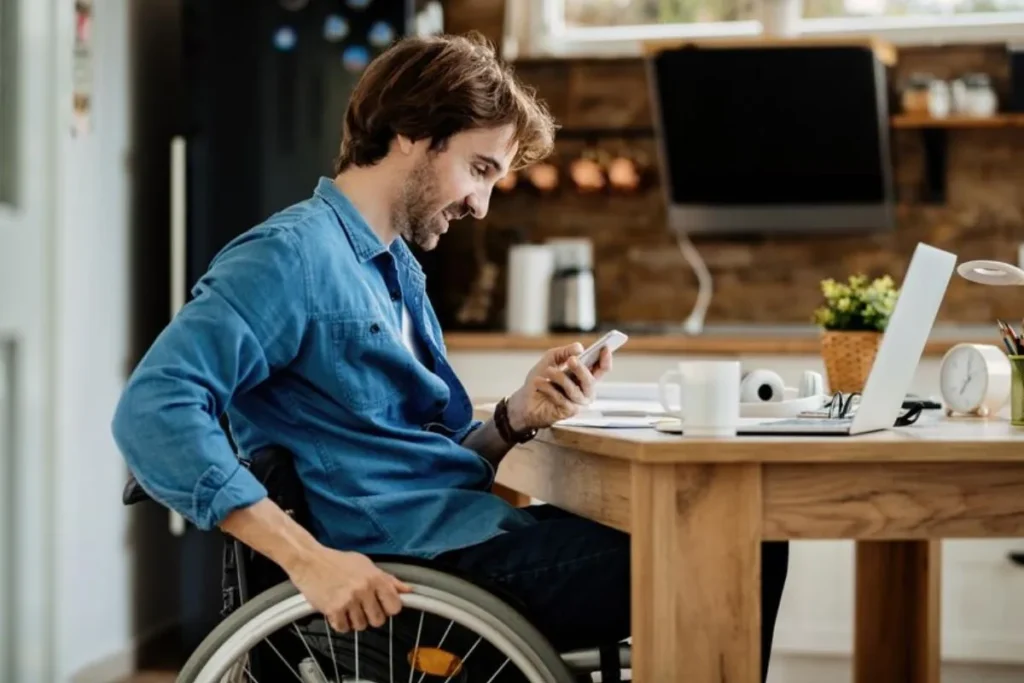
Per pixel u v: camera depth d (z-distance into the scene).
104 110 4.27
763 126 4.96
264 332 1.90
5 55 3.30
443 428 2.28
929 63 5.21
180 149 4.46
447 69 2.08
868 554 2.87
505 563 2.03
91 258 4.17
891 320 1.94
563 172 5.45
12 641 3.35
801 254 5.29
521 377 4.71
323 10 4.49
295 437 2.03
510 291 5.13
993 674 4.24
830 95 4.88
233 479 1.78
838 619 4.27
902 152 5.22
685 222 5.18
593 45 5.51
